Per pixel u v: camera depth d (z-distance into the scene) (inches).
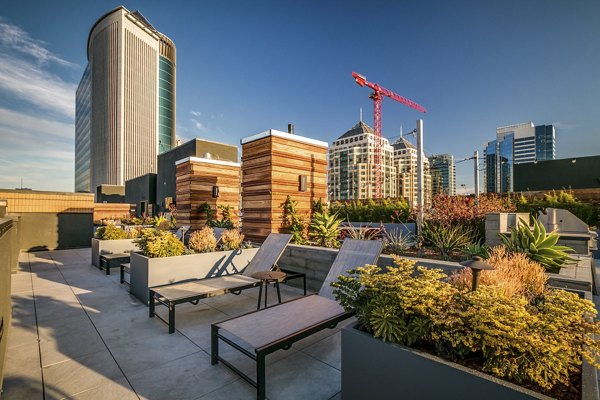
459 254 202.2
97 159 3895.2
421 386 65.9
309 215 325.7
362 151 5152.6
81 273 281.6
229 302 195.0
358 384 77.2
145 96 3966.5
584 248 195.0
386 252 221.0
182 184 474.3
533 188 1070.4
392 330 72.7
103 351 126.8
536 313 78.5
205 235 247.6
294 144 313.4
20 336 141.4
